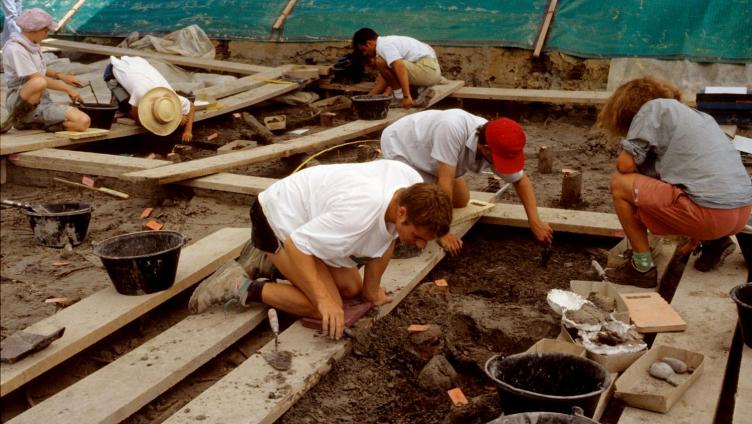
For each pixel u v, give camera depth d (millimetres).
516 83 10516
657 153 4445
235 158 7086
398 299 4570
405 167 3838
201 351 3959
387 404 3822
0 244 5867
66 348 3898
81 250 5727
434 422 3684
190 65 11281
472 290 5055
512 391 3164
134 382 3703
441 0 10945
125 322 4258
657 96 4523
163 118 8211
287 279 4375
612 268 4973
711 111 8477
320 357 3934
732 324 4195
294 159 7984
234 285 4273
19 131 8195
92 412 3473
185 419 3432
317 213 3803
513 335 4156
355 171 3809
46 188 7352
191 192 6742
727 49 9555
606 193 6840
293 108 10320
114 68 8359
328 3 11578
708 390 3623
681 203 4336
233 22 11906
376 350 4172
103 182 7133
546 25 10352
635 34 9961
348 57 10469
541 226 4977
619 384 3592
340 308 3975
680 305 4434
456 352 4113
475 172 4879
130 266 4320
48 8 12875
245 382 3719
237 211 6430
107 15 12594
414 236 3518
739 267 4914
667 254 5191
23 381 3693
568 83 10250
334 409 3750
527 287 5008
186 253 5082
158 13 12391
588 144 8531
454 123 4652
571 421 2928
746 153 7340
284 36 11586
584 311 4086
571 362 3416
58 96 9656
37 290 4996
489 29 10586
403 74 9133
